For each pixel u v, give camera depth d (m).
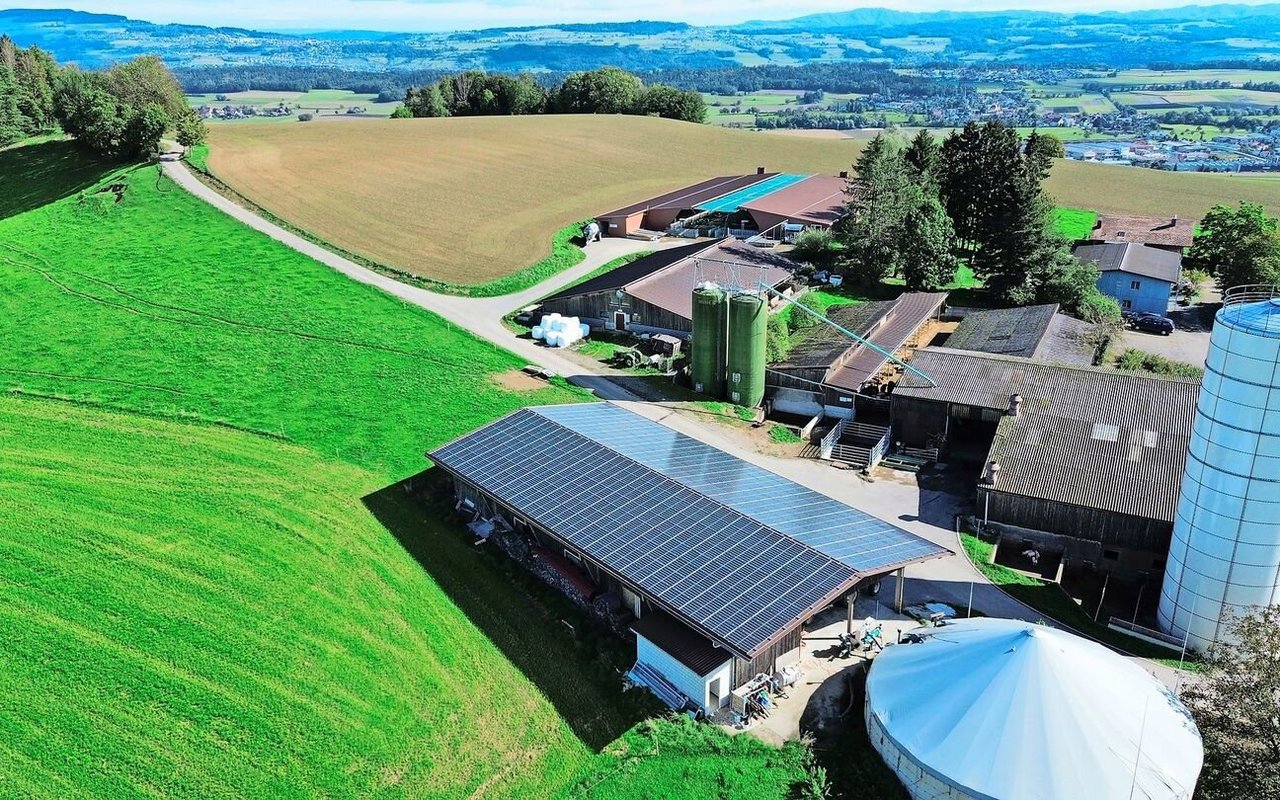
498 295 91.06
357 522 51.28
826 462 60.72
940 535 51.88
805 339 76.25
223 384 67.69
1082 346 73.31
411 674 40.06
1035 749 32.06
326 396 66.75
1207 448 39.88
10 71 145.12
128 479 54.00
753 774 35.31
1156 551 48.03
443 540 50.09
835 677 40.44
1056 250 93.06
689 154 165.88
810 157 168.25
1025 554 50.62
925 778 33.22
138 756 35.00
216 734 36.19
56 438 58.44
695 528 43.47
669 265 88.19
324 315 82.38
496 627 43.44
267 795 33.84
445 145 156.25
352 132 160.75
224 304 83.56
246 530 49.59
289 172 129.62
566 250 104.88
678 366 74.75
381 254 100.94
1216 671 39.59
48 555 46.09
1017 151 110.31
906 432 61.78
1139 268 97.19
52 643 40.12
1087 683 33.53
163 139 135.75
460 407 66.00
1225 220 107.31
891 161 102.69
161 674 38.91
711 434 64.25
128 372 68.88
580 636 42.69
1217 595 41.03
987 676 34.28
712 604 38.59
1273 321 37.31
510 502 47.66
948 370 62.47
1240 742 33.03
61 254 95.56
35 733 35.66
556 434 53.09
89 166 123.94
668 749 36.38
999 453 53.22
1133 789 31.11
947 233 96.69
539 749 36.44
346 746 36.09
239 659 40.06
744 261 94.56
